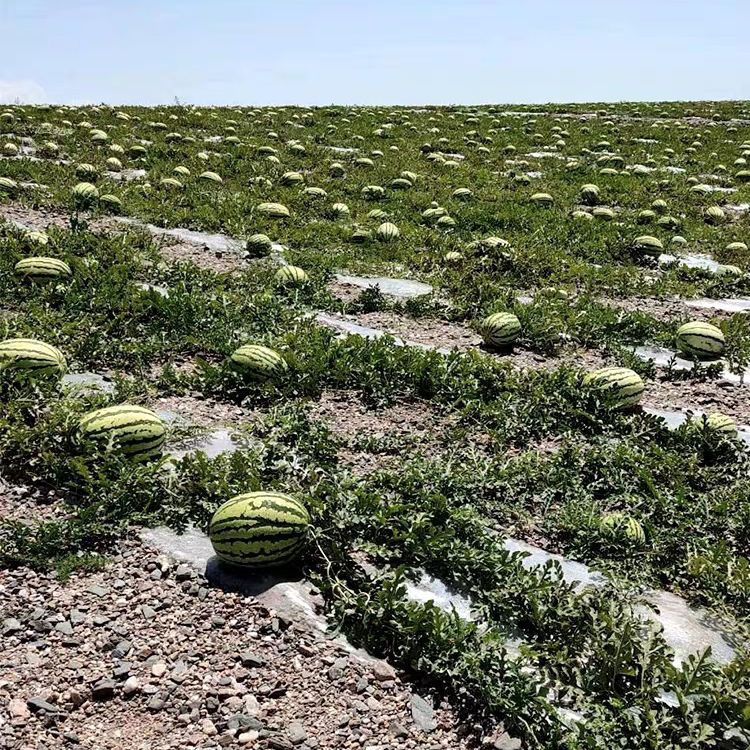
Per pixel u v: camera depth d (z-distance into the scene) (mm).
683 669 2305
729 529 3271
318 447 3500
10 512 2914
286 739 2061
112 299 4957
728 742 2160
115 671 2232
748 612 2803
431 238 7535
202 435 3646
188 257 6566
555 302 5977
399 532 2830
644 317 5719
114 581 2611
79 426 3221
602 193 10133
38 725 2045
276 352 4289
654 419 4090
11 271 5316
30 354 3758
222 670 2287
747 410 4535
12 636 2342
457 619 2391
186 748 2020
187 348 4676
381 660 2371
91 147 10430
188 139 11492
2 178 7801
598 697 2293
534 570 2719
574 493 3428
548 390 4324
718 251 7949
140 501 2971
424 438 3859
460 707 2236
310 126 14508
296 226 7738
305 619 2494
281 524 2654
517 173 11273
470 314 5816
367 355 4523
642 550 3074
